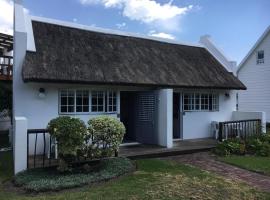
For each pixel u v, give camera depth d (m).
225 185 7.38
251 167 9.26
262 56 22.47
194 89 14.29
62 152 7.61
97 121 8.66
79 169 8.23
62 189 6.88
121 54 12.64
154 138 12.27
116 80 10.91
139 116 12.94
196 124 14.57
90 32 13.12
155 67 12.87
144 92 12.70
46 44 10.98
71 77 10.08
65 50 11.19
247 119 15.01
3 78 15.96
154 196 6.43
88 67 10.90
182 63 14.27
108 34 13.67
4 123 19.00
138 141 12.95
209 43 17.14
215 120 15.22
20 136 8.00
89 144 8.86
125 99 13.74
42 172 7.93
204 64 15.26
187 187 7.11
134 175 8.02
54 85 10.67
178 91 13.81
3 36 15.87
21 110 10.16
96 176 7.61
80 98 11.24
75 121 7.94
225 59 16.11
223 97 15.56
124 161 8.91
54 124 7.82
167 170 8.62
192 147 11.80
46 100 10.55
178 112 14.20
